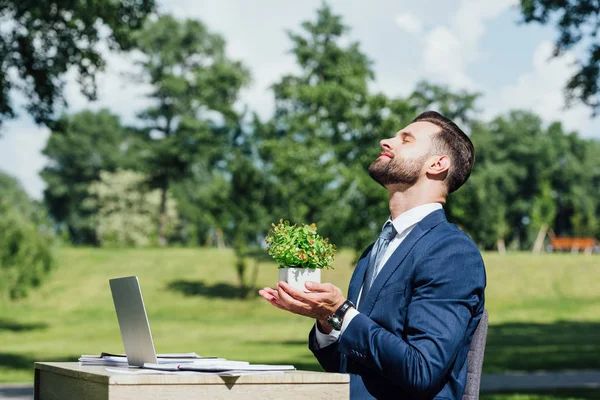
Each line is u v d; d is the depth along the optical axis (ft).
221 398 8.24
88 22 51.60
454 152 10.09
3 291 109.09
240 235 142.00
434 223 9.80
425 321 9.12
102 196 260.83
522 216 280.92
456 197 108.06
